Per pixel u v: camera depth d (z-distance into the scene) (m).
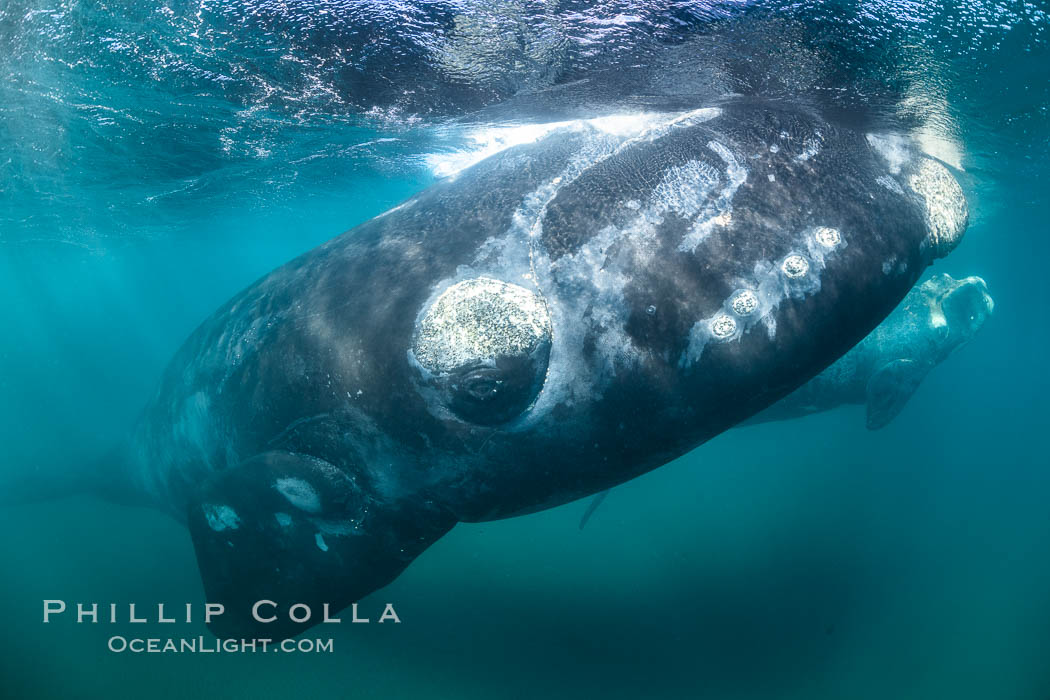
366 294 4.10
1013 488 23.08
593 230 3.71
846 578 12.17
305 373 4.18
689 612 10.20
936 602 11.66
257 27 5.15
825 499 18.12
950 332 9.52
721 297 3.46
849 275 3.51
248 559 4.36
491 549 12.04
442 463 3.86
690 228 3.58
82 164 11.00
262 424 4.50
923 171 4.05
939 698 8.75
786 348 3.48
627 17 4.26
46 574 10.19
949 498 20.11
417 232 4.23
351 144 9.43
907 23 4.39
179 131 8.90
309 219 23.25
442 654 8.12
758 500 17.36
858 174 3.80
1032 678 9.27
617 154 4.05
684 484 18.72
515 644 8.59
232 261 44.53
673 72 4.75
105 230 19.98
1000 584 12.65
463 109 6.16
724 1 4.05
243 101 7.27
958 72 5.22
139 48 5.67
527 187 4.07
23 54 5.91
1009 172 12.02
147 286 55.31
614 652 8.72
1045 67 5.26
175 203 16.03
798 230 3.54
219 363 4.89
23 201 13.97
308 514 4.22
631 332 3.52
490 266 3.80
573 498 3.98
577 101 5.38
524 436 3.69
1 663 7.48
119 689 6.95
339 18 4.84
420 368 3.69
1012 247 34.00
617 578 11.16
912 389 9.30
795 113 4.10
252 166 11.63
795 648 9.49
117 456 8.44
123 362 41.28
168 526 12.42
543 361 3.55
